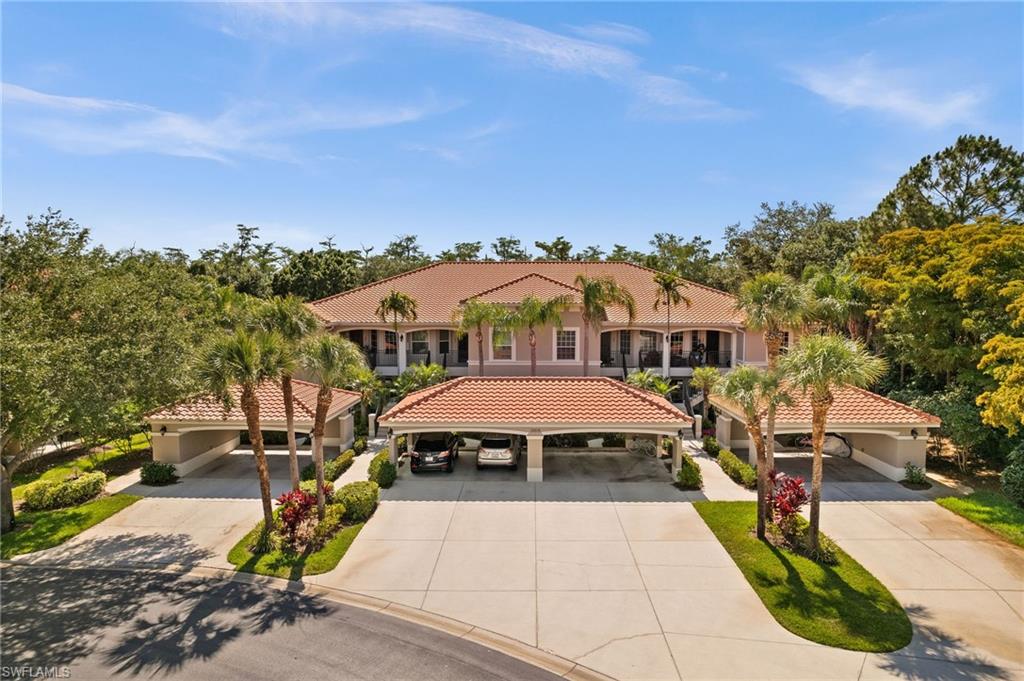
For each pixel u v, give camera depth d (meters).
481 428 19.50
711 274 51.94
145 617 11.15
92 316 15.66
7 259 15.80
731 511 16.48
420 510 16.80
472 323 26.52
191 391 17.64
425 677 9.26
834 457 22.66
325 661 9.70
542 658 9.80
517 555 13.80
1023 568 13.06
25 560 13.66
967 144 30.98
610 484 19.28
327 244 62.06
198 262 48.53
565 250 67.50
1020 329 18.28
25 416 13.20
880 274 26.33
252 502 17.73
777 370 13.91
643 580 12.54
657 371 30.61
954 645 10.10
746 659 9.73
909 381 25.77
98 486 18.33
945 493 18.22
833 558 13.27
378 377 29.47
